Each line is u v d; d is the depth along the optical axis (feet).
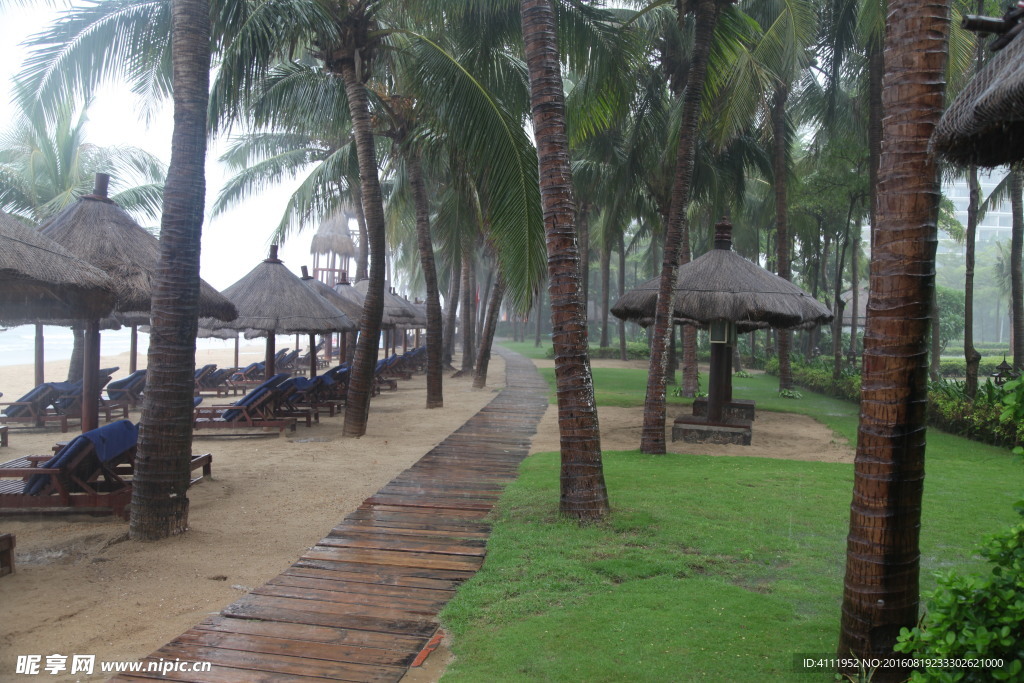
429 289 49.11
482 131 26.53
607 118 32.53
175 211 18.44
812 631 12.06
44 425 38.81
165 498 18.28
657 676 10.55
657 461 28.17
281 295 46.96
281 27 27.84
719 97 43.52
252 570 16.15
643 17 49.11
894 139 10.12
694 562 15.88
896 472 10.03
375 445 33.42
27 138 52.13
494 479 25.44
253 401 36.73
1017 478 25.63
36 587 14.99
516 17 30.12
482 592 14.28
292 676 11.01
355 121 34.68
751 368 104.47
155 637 12.60
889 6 10.37
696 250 100.42
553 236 19.48
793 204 74.13
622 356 110.01
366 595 14.46
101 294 17.99
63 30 24.16
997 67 9.16
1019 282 47.88
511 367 95.66
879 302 10.18
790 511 20.08
